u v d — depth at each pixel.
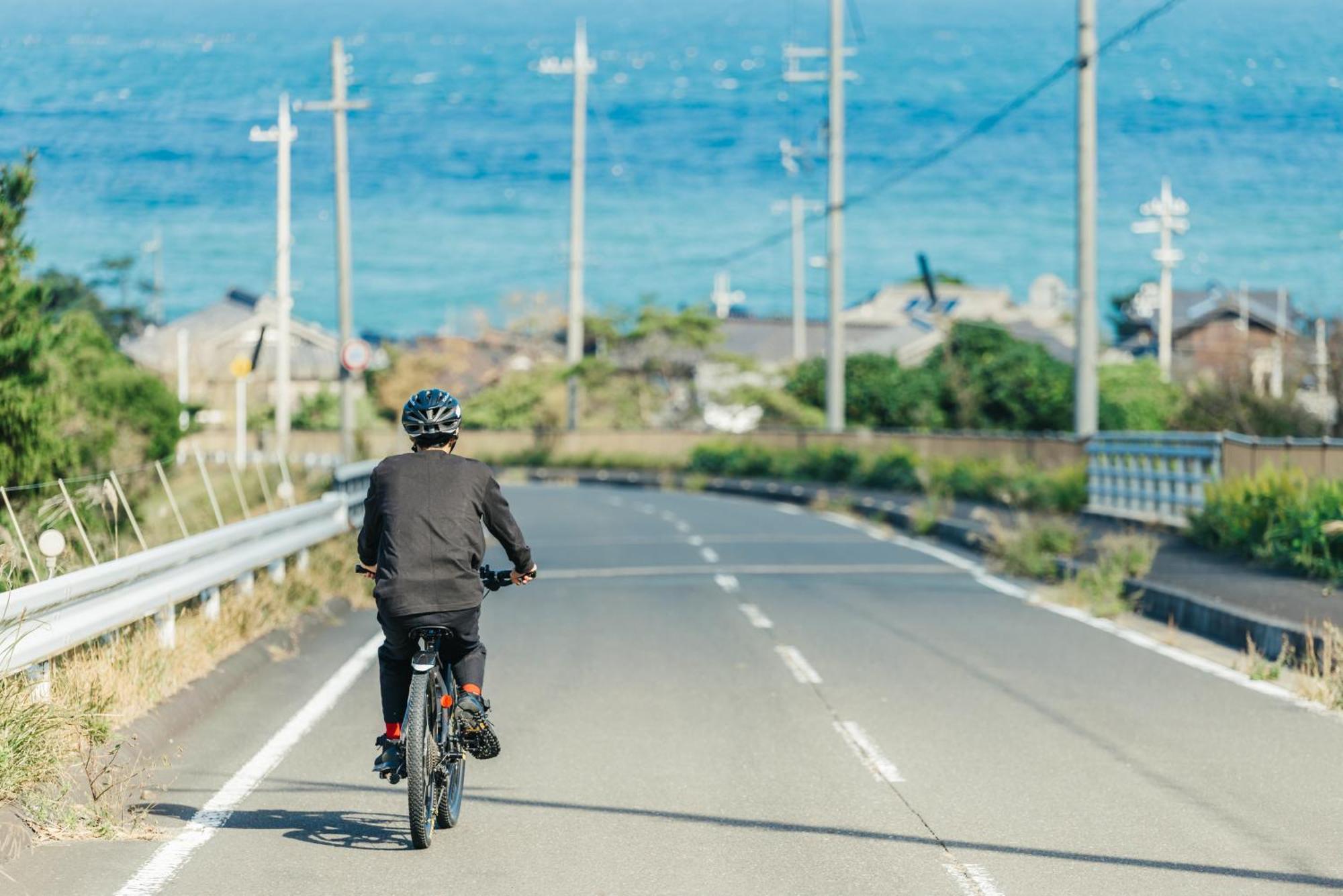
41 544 28.06
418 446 21.33
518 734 28.89
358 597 48.78
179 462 79.69
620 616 47.06
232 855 20.31
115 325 173.38
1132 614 47.31
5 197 41.41
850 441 128.38
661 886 19.00
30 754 21.16
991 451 100.81
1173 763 26.30
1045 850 20.73
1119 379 151.62
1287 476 55.88
